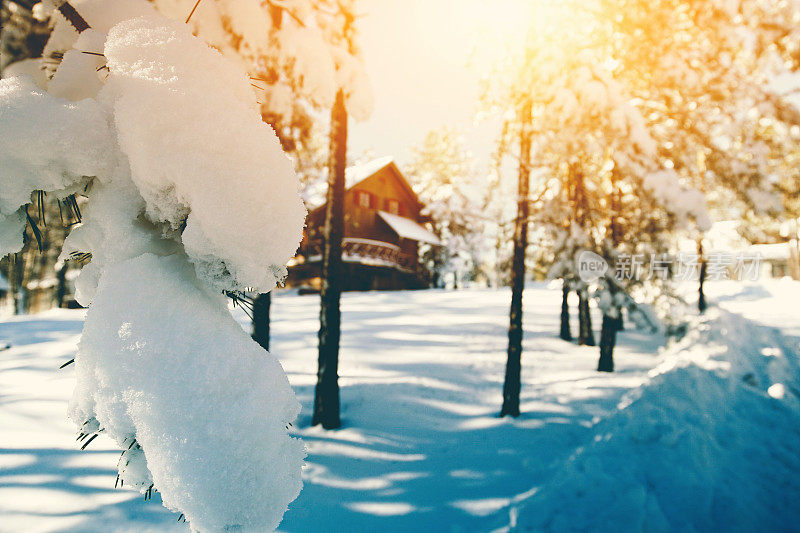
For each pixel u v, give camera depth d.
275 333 12.35
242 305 0.76
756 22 6.48
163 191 0.65
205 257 0.64
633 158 6.87
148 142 0.61
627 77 7.59
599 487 3.32
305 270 29.94
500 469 4.82
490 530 3.54
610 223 9.14
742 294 19.44
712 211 8.04
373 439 5.73
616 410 4.46
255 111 0.75
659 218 7.60
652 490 3.21
